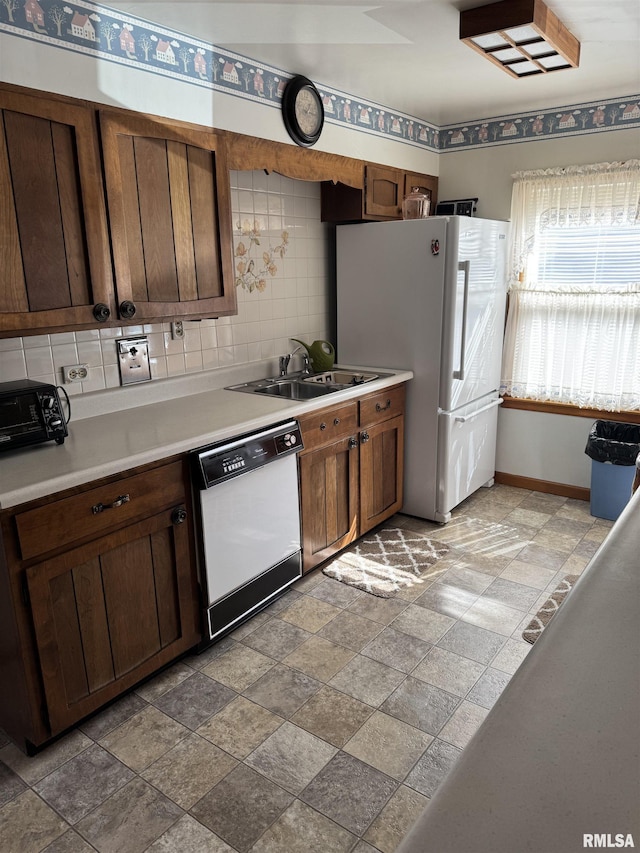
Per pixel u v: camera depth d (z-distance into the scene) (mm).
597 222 3516
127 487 1975
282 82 2830
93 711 1989
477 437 3754
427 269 3244
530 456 4039
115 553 1981
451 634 2484
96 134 2053
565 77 3025
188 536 2219
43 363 2338
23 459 1934
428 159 3979
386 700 2121
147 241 2264
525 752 477
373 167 3449
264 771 1831
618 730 497
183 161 2365
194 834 1630
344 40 2482
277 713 2070
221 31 2354
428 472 3498
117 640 2027
